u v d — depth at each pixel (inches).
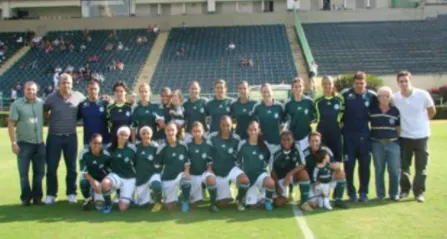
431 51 1257.4
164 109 344.5
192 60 1300.4
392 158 308.0
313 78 1008.9
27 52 1393.9
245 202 302.5
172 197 304.7
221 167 305.3
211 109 341.7
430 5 1413.6
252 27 1440.7
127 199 302.0
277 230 247.3
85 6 1622.8
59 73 1239.5
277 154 304.2
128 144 309.6
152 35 1444.4
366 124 309.6
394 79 1164.5
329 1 1550.2
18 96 1179.3
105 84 1205.1
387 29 1374.3
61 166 495.2
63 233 248.8
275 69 1219.9
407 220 261.7
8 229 257.3
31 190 329.1
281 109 325.7
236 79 1189.7
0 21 1502.2
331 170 296.5
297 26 1373.0
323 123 313.1
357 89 308.7
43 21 1499.8
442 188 344.2
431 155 511.2
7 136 825.5
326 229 247.6
